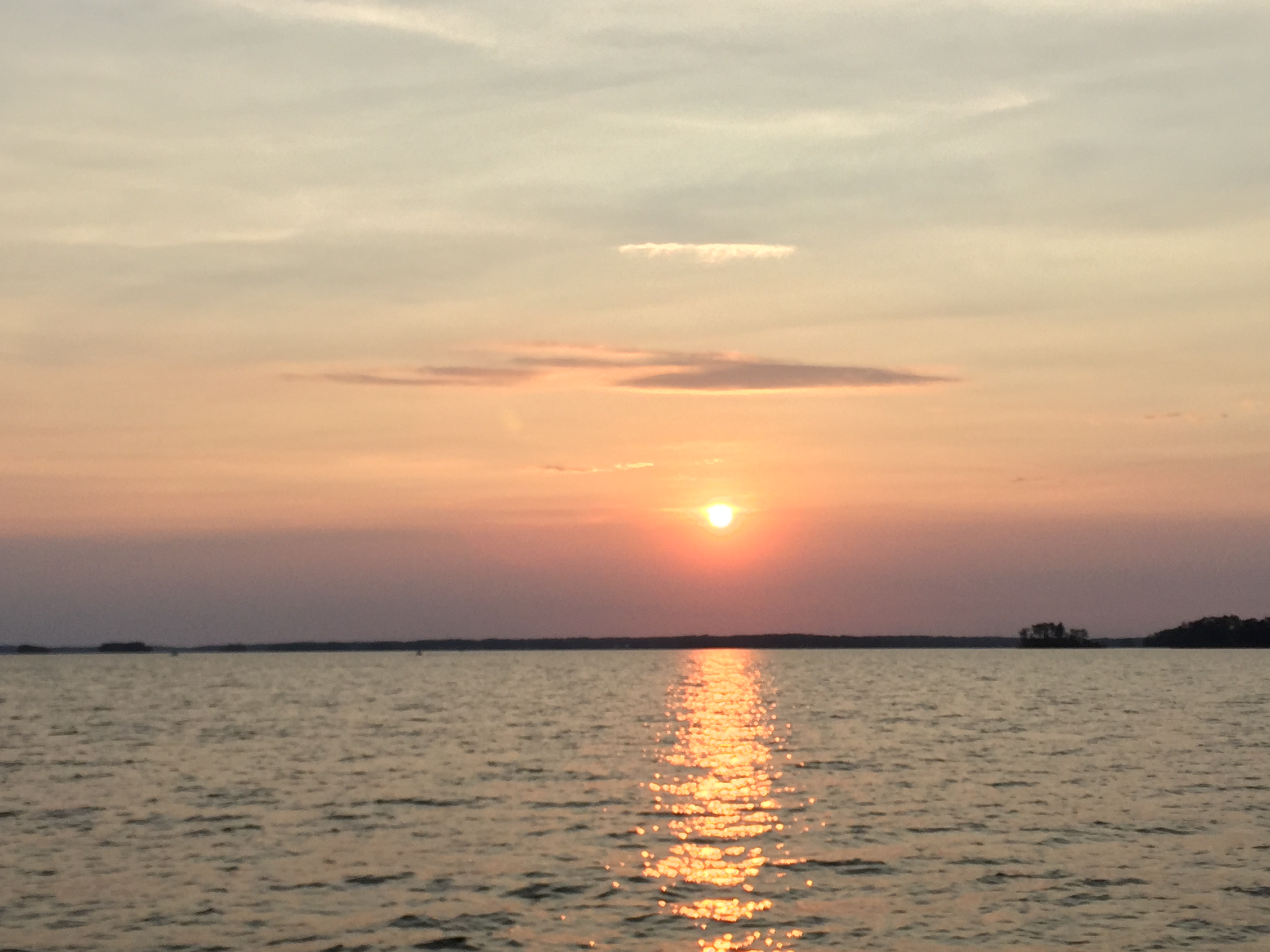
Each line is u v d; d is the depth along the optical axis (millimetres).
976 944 32500
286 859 42906
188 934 33656
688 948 32344
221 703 145625
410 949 32406
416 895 37719
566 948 32438
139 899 37281
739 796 57469
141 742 88375
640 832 47750
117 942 32938
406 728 102000
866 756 75062
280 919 35125
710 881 39469
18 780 64500
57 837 47062
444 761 73938
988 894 37531
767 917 35219
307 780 64438
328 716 118000
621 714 120188
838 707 128000
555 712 124812
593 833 47625
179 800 56906
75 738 92188
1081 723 101125
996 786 59781
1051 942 32656
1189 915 35062
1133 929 33781
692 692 169875
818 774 65938
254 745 85750
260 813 52781
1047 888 38156
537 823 50000
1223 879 39094
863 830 47781
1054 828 47844
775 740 87688
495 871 40969
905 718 110000
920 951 31969
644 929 34062
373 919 35156
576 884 39125
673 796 57688
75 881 39625
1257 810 51562
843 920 34844
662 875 40281
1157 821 48969
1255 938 32875
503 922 34844
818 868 41219
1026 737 87250
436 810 53344
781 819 50531
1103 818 49750
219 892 38062
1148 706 124750
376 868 41438
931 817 50594
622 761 73750
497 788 60812
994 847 44188
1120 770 66125
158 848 44844
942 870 40688
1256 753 74875
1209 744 81188
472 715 119375
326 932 33938
